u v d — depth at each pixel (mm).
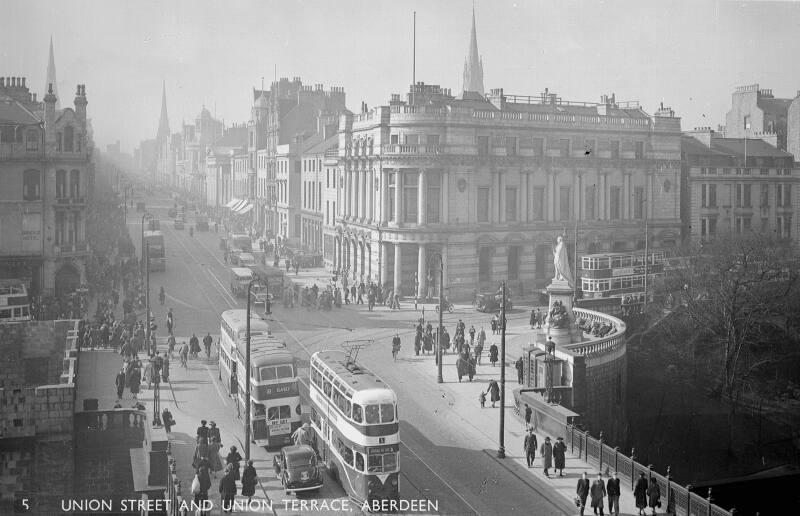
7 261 76250
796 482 59281
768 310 76812
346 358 43000
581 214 98375
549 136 96062
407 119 90312
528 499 37250
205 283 97875
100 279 85938
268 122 158625
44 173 77062
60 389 46062
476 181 92000
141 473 42219
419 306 87938
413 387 56375
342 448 37812
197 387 55469
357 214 102250
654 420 67625
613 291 85688
